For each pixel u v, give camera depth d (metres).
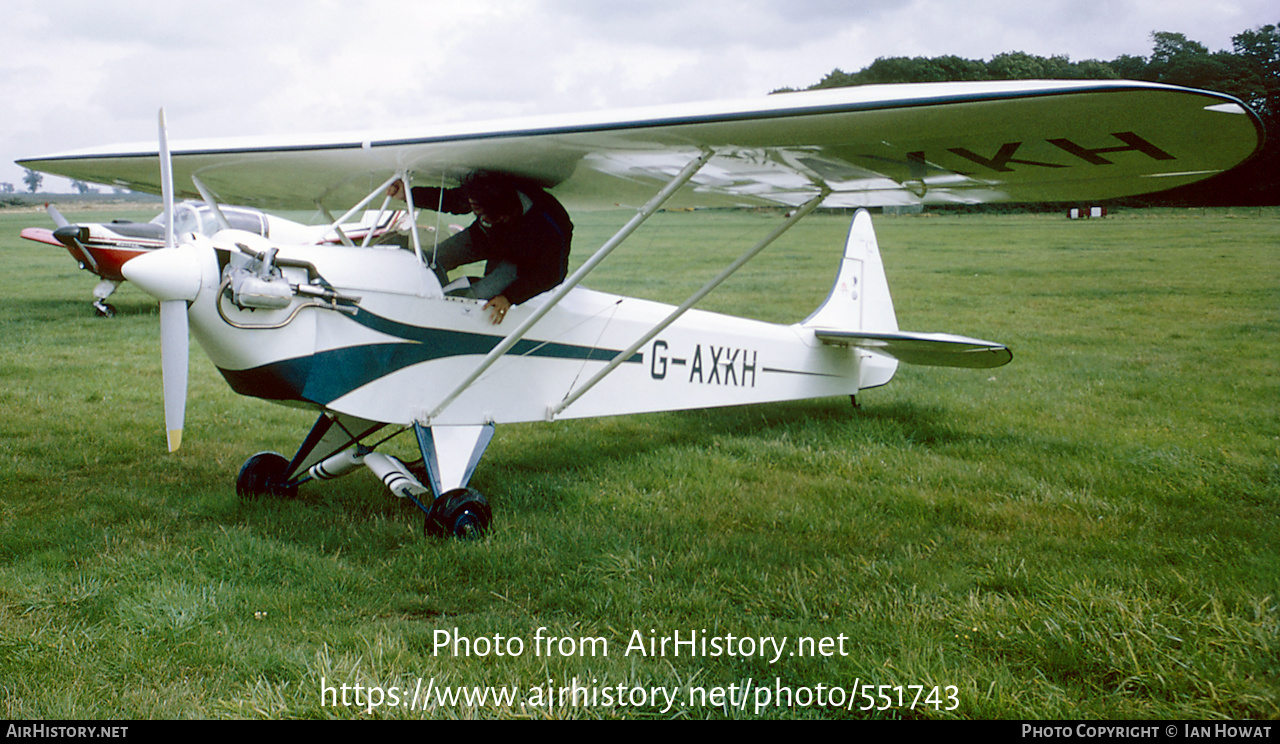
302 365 3.32
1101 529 3.60
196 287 3.07
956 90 2.60
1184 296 13.70
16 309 11.27
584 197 4.77
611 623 2.67
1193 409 6.16
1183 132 2.62
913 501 4.03
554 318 4.26
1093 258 20.09
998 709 2.11
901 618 2.64
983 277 16.66
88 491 4.07
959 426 5.76
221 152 3.68
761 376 5.60
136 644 2.38
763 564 3.20
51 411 5.82
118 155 4.17
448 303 3.77
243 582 2.92
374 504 4.00
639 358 4.75
